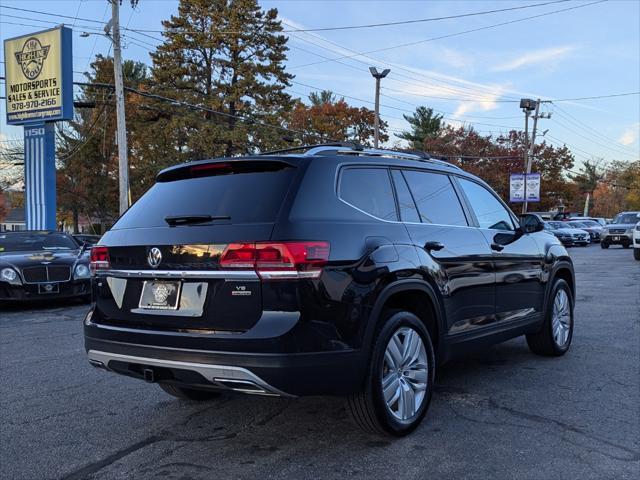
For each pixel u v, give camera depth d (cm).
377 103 3466
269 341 323
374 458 364
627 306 979
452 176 511
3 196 5297
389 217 416
